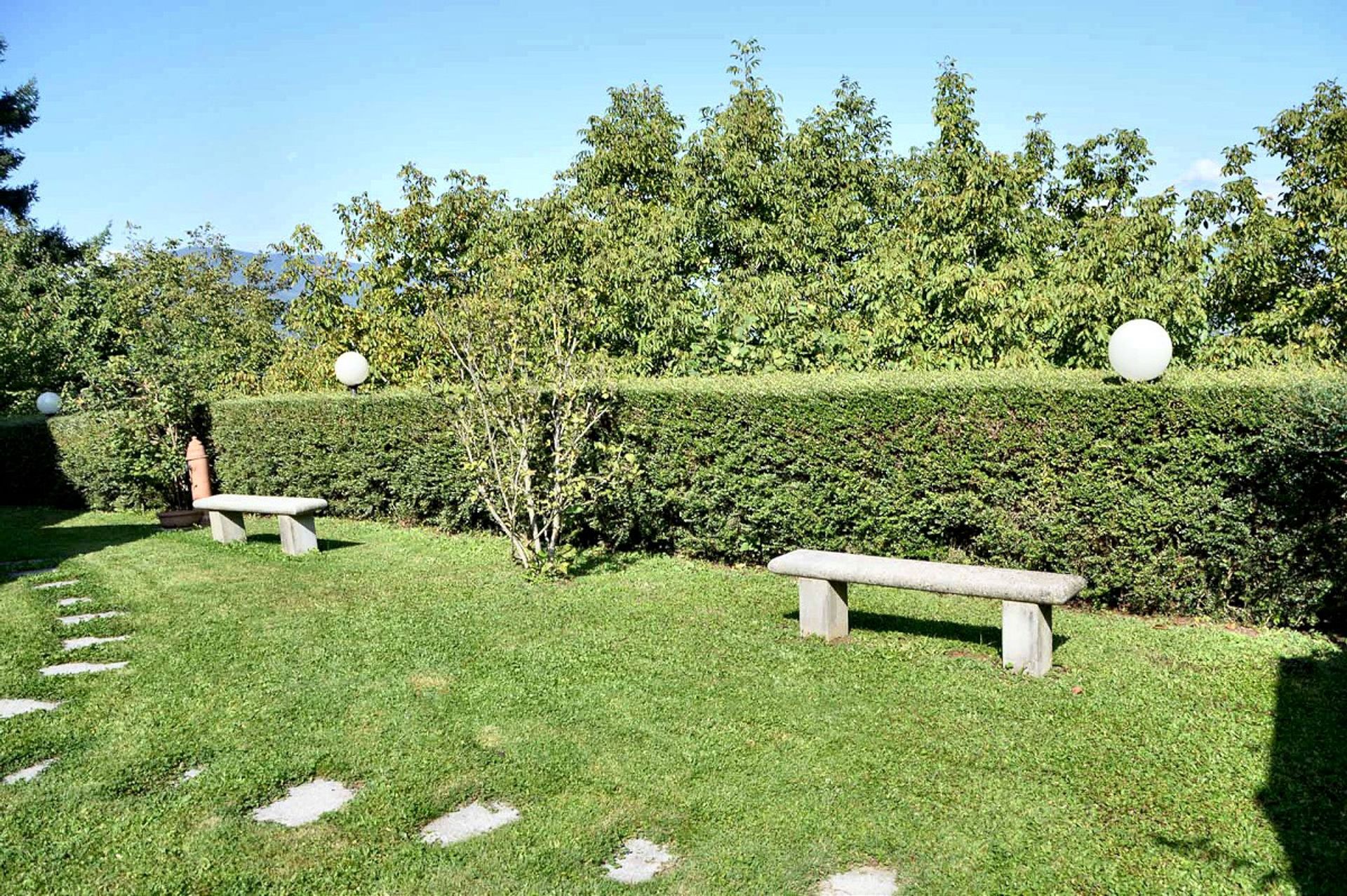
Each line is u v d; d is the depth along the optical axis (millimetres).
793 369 12391
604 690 5738
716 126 20547
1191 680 5645
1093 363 11844
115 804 4422
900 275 13547
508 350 9773
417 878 3744
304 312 17922
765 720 5195
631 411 9703
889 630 6938
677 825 4098
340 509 13672
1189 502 6750
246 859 3908
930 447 7945
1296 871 3598
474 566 9680
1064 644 6414
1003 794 4273
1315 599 6379
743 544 9148
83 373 22688
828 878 3701
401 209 18156
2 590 9188
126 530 13406
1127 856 3742
